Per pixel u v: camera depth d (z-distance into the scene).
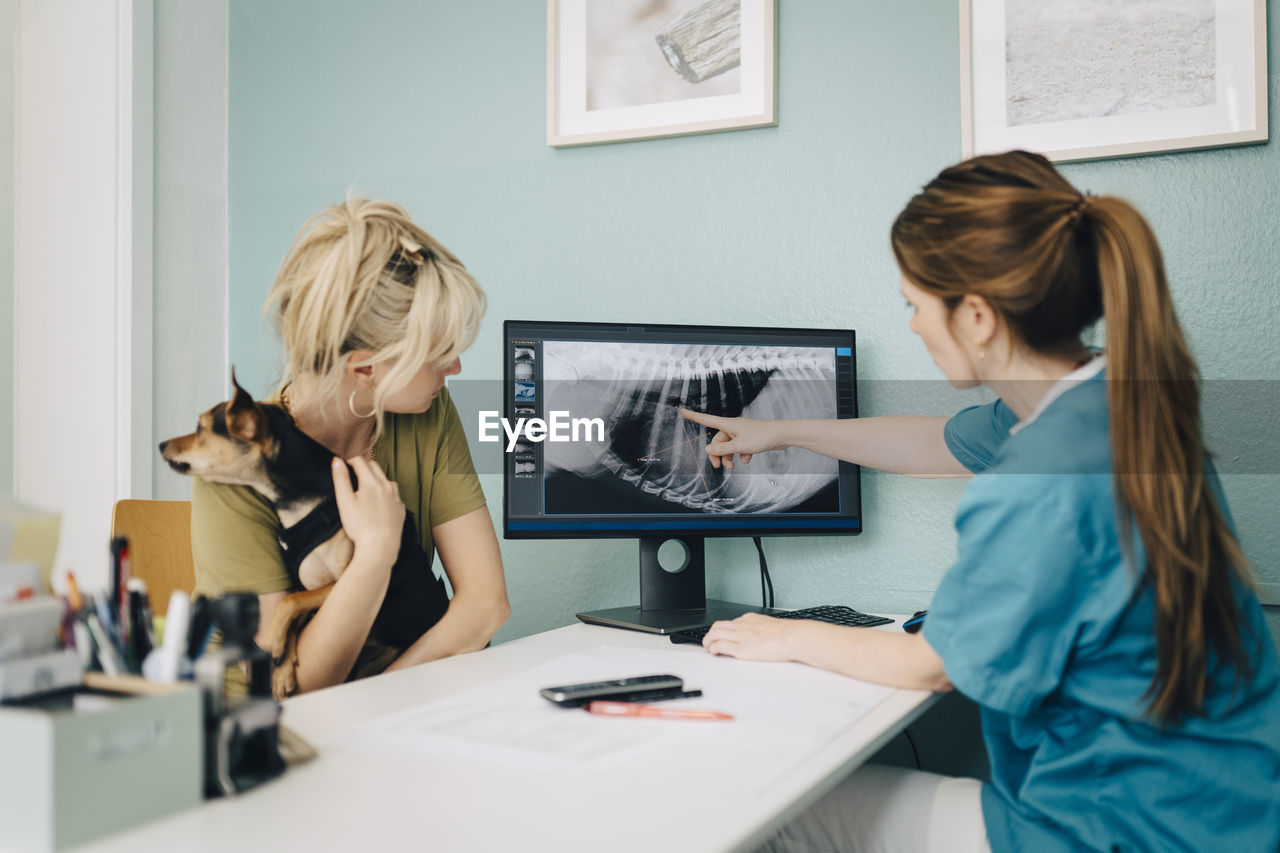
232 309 1.97
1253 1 1.31
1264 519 1.32
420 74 1.81
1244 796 0.78
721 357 1.39
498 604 1.26
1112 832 0.78
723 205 1.59
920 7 1.48
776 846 1.00
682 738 0.73
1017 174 0.88
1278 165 1.31
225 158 1.97
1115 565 0.79
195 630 0.63
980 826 0.88
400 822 0.55
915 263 0.91
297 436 1.13
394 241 1.18
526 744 0.70
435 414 1.29
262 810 0.57
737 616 1.33
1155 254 0.81
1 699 0.54
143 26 1.83
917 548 1.47
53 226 1.89
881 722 0.79
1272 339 1.31
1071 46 1.40
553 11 1.67
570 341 1.34
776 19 1.55
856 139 1.51
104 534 1.85
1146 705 0.79
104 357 1.84
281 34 1.92
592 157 1.68
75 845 0.50
